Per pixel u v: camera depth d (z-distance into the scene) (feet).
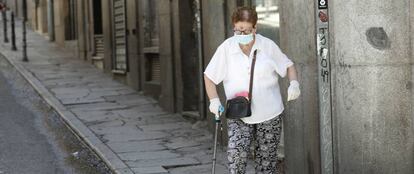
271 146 25.22
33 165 37.35
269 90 24.88
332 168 27.68
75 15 96.07
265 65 24.68
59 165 37.45
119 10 69.21
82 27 87.92
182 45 52.44
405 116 26.32
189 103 52.65
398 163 26.50
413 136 26.45
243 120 24.85
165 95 55.88
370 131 26.48
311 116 29.25
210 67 25.04
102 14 76.43
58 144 43.24
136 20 64.03
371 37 26.13
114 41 71.87
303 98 29.78
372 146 26.55
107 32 74.18
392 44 26.08
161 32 56.18
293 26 30.22
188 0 52.29
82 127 48.19
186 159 37.55
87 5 85.30
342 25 26.63
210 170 34.88
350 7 26.32
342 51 26.76
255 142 25.58
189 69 52.65
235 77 24.85
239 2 39.52
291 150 31.53
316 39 27.91
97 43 82.94
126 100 60.70
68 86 68.28
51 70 79.51
